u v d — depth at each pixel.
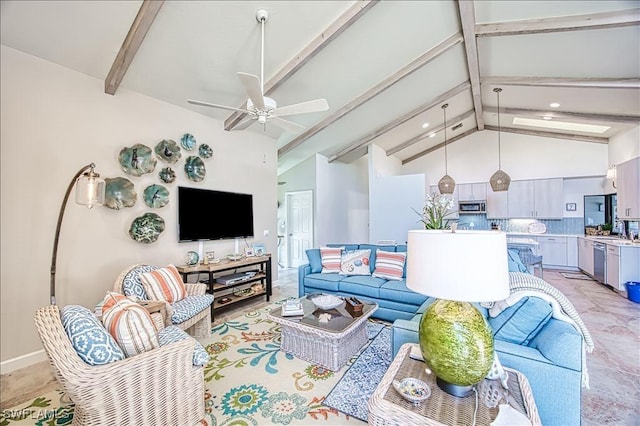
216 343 2.94
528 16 3.16
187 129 3.98
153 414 1.57
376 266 3.93
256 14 2.72
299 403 1.98
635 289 4.15
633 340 2.91
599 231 6.19
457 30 3.58
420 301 3.11
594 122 5.24
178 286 2.97
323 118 5.09
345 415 1.86
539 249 6.79
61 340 1.40
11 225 2.52
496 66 4.35
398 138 7.04
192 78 3.42
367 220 8.84
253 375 2.33
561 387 1.43
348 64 3.79
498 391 1.29
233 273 4.62
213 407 1.95
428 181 8.34
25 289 2.59
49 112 2.73
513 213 7.10
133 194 3.32
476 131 7.69
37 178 2.66
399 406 1.21
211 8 2.59
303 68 3.66
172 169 3.78
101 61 2.88
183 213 3.84
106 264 3.11
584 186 6.62
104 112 3.12
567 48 3.55
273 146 5.50
